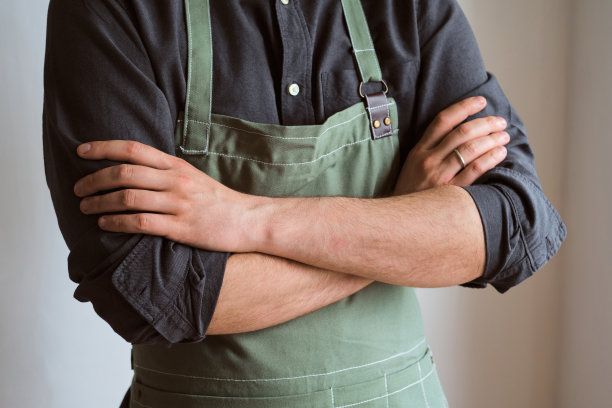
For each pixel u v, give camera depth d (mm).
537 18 2035
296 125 994
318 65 1011
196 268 846
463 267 922
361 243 888
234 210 868
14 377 1622
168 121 908
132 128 886
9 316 1610
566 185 2092
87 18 917
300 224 882
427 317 2043
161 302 827
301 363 976
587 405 2053
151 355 1023
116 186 849
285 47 989
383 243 891
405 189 1021
